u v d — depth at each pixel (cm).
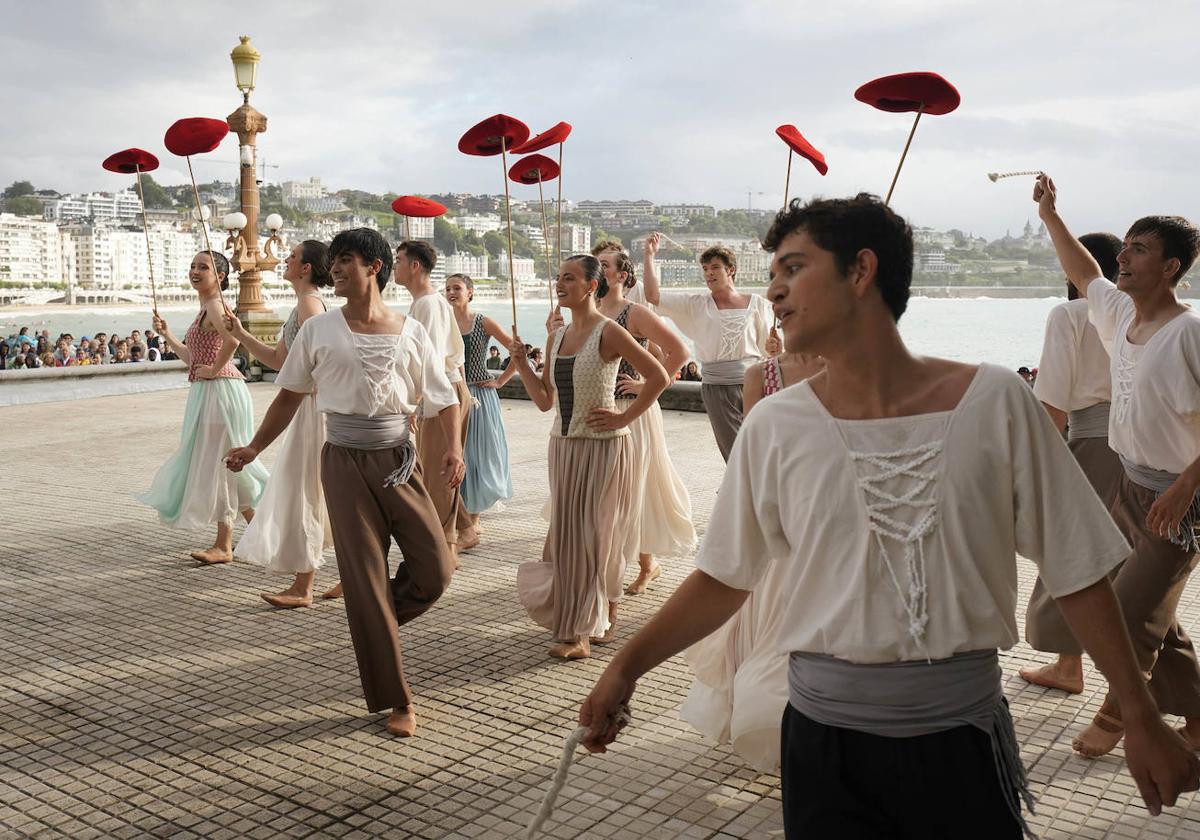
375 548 361
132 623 470
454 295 605
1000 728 161
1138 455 317
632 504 469
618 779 320
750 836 286
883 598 156
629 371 471
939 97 297
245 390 570
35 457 893
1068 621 162
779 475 163
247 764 331
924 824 159
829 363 162
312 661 423
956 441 154
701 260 602
